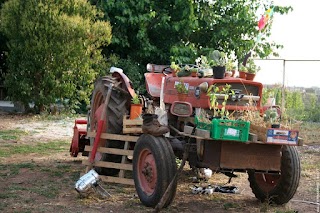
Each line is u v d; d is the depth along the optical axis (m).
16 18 15.79
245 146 5.68
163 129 5.88
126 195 6.43
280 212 5.82
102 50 17.66
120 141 7.14
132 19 16.53
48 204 5.88
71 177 7.32
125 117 6.98
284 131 5.49
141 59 18.06
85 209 5.73
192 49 17.09
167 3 17.55
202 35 18.55
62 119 14.94
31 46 15.55
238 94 6.06
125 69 17.08
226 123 5.36
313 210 6.05
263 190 6.30
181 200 6.31
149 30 17.61
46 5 15.39
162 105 6.71
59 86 15.69
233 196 6.66
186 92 6.30
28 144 10.41
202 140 5.74
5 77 16.23
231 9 18.33
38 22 15.38
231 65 6.63
